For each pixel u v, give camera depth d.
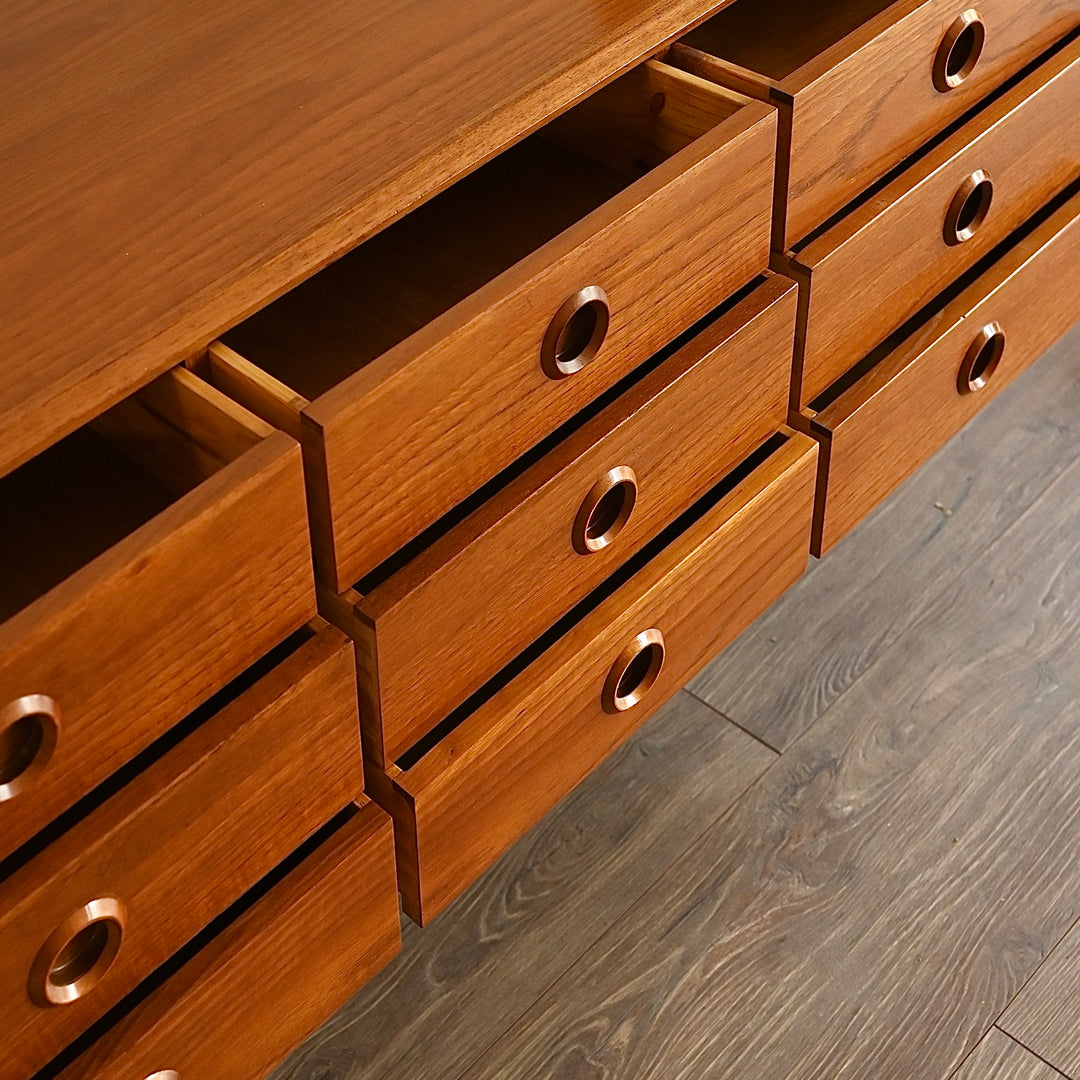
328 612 0.87
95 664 0.71
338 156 0.86
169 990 0.85
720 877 1.20
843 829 1.23
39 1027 0.79
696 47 1.16
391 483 0.83
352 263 1.03
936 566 1.42
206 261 0.80
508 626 0.97
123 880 0.78
